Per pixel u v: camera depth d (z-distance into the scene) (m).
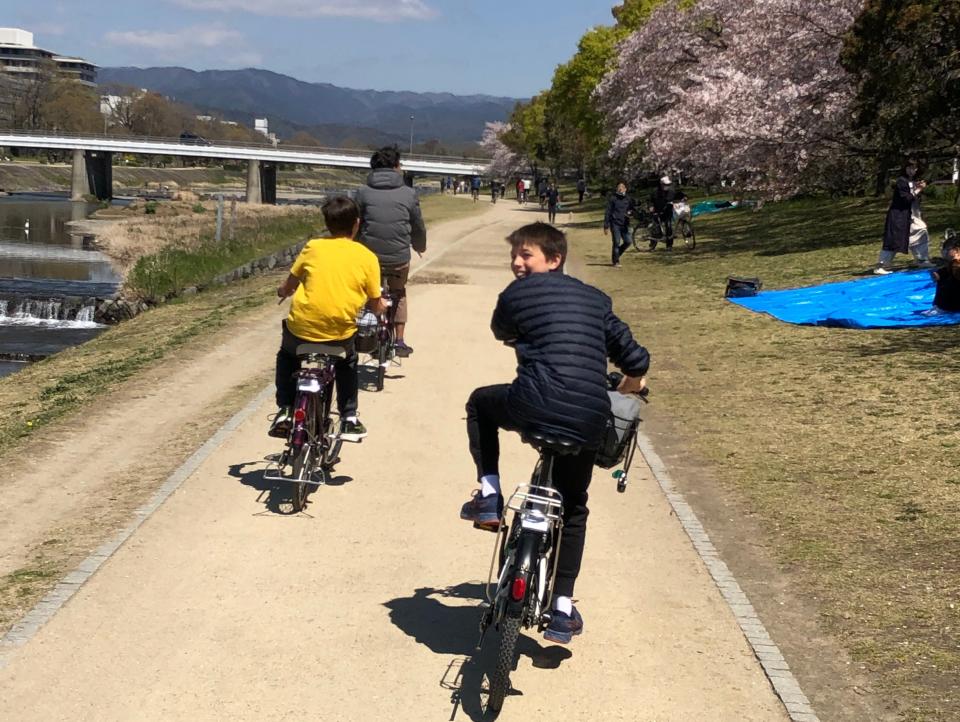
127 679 4.43
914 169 17.48
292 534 6.21
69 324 26.41
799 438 8.54
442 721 4.13
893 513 6.61
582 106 63.75
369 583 5.52
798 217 32.31
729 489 7.23
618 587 5.49
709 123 30.64
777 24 28.94
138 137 118.00
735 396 10.16
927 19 22.72
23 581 5.49
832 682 4.47
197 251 28.89
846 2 27.27
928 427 8.61
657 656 4.71
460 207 61.12
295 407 6.52
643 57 40.66
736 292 17.11
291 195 149.00
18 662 4.57
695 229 33.69
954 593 5.34
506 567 4.26
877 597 5.33
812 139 26.58
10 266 39.91
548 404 4.25
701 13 37.22
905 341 12.31
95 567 5.65
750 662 4.66
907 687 4.39
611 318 4.48
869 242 23.12
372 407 9.40
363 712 4.20
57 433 8.95
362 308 6.93
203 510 6.62
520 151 118.88
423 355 11.79
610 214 23.62
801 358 11.82
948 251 13.30
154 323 17.20
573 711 4.23
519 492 4.72
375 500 6.88
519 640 4.88
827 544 6.11
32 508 6.89
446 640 4.86
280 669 4.54
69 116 161.00
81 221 70.56
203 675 4.48
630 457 4.91
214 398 10.15
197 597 5.29
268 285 21.59
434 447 8.17
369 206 10.21
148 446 8.42
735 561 5.89
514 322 4.45
